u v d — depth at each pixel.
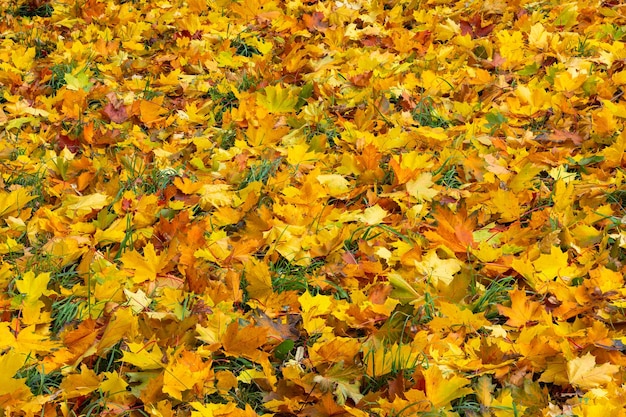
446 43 4.51
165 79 4.15
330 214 2.83
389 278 2.37
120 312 2.14
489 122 3.46
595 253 2.53
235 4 5.07
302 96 3.95
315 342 2.22
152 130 3.73
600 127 3.23
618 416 1.77
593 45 4.11
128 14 5.21
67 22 5.11
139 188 3.16
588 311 2.26
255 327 2.13
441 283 2.38
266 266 2.42
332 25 4.79
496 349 2.06
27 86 4.12
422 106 3.74
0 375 1.93
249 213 2.91
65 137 3.55
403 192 2.94
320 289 2.53
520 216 2.80
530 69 3.96
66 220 2.90
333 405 1.90
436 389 1.92
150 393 1.98
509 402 1.92
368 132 3.36
